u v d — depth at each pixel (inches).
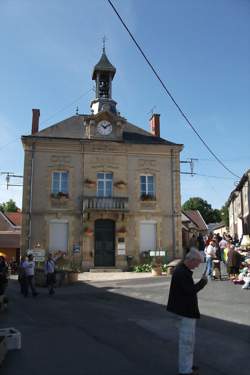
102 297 606.9
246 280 596.1
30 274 655.1
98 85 1298.0
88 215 1121.4
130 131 1254.3
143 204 1160.8
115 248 1128.8
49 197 1118.4
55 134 1171.9
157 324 390.9
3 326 395.9
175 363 261.4
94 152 1159.6
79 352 290.8
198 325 374.9
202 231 2306.8
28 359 273.9
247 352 287.3
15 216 1905.8
